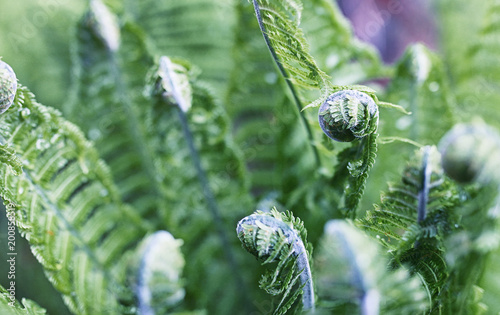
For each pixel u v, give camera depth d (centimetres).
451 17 90
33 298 68
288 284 44
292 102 55
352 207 47
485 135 54
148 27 82
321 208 56
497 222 53
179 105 52
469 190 51
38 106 49
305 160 62
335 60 65
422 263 46
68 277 53
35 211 50
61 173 54
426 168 46
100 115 68
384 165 63
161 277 51
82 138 52
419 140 62
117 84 66
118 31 63
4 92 43
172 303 52
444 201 47
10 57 84
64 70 86
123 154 75
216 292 69
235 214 67
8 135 48
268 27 42
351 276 43
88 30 62
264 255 42
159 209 68
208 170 64
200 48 82
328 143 48
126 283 53
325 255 46
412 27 113
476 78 68
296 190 60
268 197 64
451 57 88
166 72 52
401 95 62
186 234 67
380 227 46
